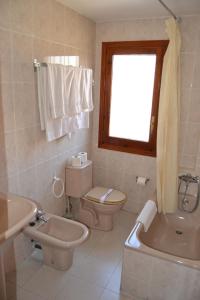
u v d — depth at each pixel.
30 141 2.11
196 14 2.36
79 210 2.85
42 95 2.07
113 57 2.87
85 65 2.75
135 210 3.17
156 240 2.51
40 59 2.06
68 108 2.33
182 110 2.65
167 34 2.47
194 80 2.52
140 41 2.65
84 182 2.76
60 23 2.23
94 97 3.05
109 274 2.17
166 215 2.81
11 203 1.51
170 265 1.73
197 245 2.46
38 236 1.96
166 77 2.34
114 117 3.07
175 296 1.79
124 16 2.57
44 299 1.90
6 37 1.71
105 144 3.19
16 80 1.85
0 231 1.38
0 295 1.61
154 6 2.21
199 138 2.63
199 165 2.69
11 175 1.97
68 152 2.72
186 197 2.77
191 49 2.46
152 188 2.99
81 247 2.50
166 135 2.46
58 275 2.13
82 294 1.95
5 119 1.82
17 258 2.19
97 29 2.83
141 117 2.92
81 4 2.23
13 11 1.73
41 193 2.38
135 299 1.93
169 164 2.56
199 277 1.66
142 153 2.94
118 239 2.65
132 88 2.87
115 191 2.84
